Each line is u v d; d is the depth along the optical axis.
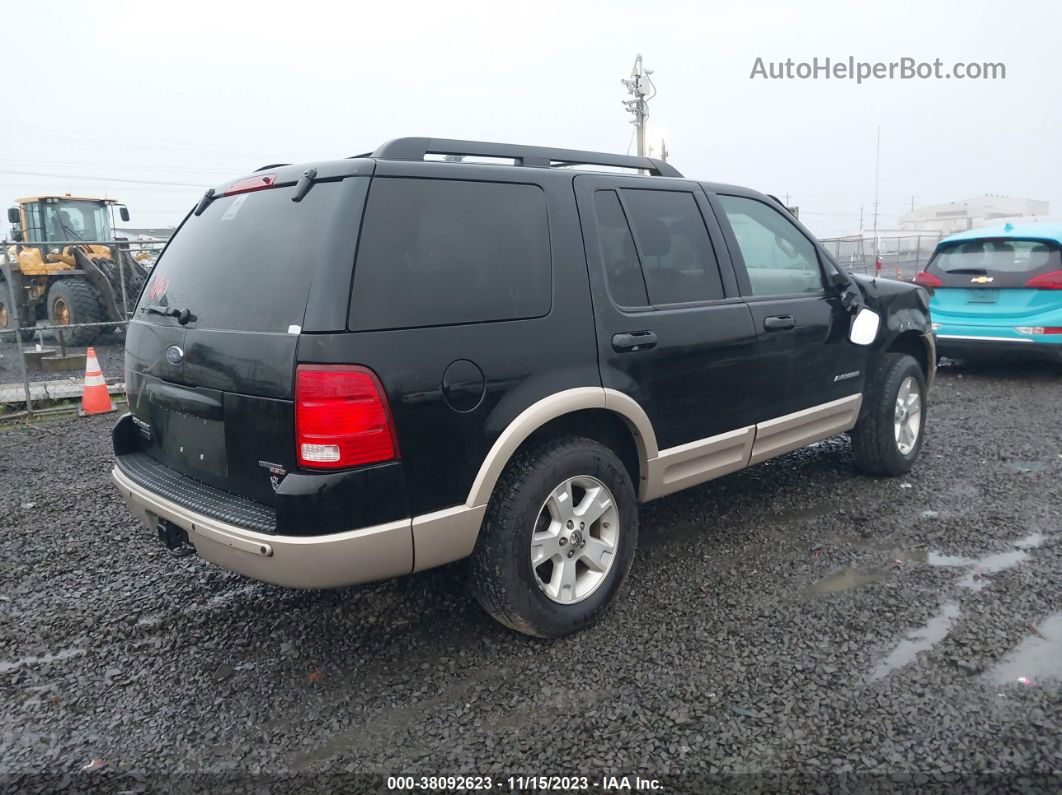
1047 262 8.02
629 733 2.63
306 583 2.61
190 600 3.71
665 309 3.55
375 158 2.88
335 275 2.59
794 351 4.17
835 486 5.00
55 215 14.80
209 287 3.03
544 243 3.18
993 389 8.10
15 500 5.24
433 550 2.80
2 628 3.46
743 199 4.23
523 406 2.97
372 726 2.72
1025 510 4.53
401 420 2.66
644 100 33.91
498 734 2.65
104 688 2.99
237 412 2.79
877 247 23.42
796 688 2.84
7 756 2.60
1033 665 2.95
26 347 14.16
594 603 3.28
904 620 3.30
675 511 4.64
